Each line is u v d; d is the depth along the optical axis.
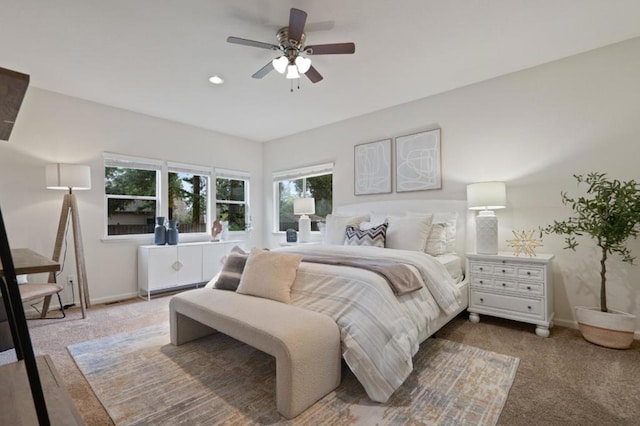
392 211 4.00
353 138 4.54
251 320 1.86
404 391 1.84
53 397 1.03
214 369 2.12
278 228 5.77
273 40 2.56
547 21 2.37
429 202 3.72
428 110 3.80
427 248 3.29
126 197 4.19
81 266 3.49
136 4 2.11
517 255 2.92
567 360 2.22
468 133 3.49
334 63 2.97
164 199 4.52
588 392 1.83
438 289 2.45
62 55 2.77
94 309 3.57
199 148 4.96
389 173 4.12
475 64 3.02
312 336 1.72
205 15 2.25
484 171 3.38
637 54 2.60
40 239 3.46
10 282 0.66
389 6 2.18
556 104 2.97
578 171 2.86
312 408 1.67
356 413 1.63
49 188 3.49
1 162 3.25
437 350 2.40
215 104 3.98
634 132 2.61
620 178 2.67
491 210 3.31
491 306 2.96
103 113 3.93
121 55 2.78
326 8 2.19
